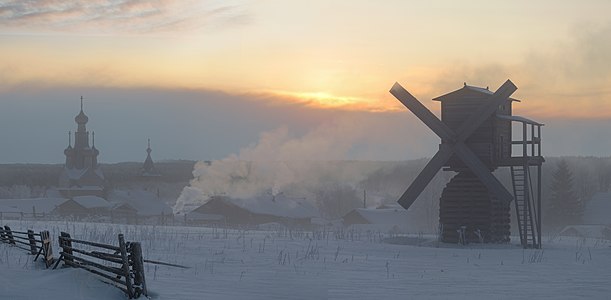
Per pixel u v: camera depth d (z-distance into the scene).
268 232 47.19
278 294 18.16
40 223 53.50
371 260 28.12
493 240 41.09
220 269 23.47
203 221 110.81
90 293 17.00
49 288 17.53
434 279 21.78
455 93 42.12
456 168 42.00
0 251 27.59
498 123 41.81
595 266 26.61
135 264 16.95
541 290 19.23
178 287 18.86
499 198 40.31
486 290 19.28
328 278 21.70
